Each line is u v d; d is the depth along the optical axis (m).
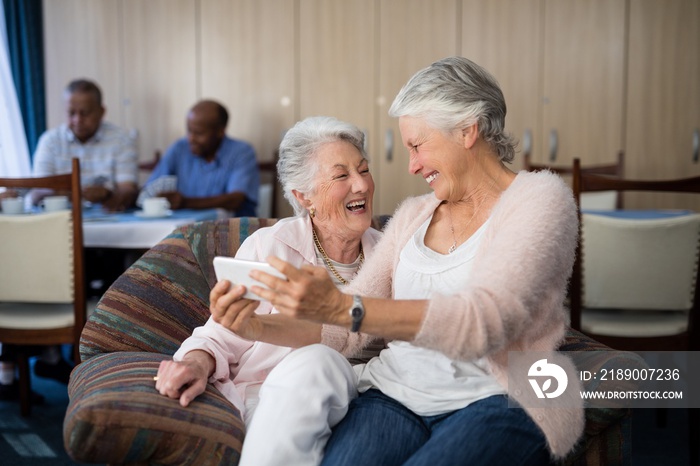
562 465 1.47
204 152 4.45
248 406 1.63
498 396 1.48
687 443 2.88
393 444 1.45
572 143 4.99
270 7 5.20
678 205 4.87
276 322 1.64
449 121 1.51
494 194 1.58
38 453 2.75
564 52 4.95
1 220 2.78
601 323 2.79
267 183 5.26
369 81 5.15
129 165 4.29
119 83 5.35
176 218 3.33
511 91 5.02
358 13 5.12
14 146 4.83
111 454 1.37
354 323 1.36
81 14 5.32
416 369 1.55
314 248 1.85
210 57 5.28
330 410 1.50
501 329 1.35
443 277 1.56
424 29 5.07
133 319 1.78
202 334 1.70
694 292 2.70
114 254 3.70
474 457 1.37
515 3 4.96
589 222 2.68
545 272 1.41
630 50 4.89
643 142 4.93
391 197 5.20
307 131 1.80
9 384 3.40
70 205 3.71
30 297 2.86
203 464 1.43
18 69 4.94
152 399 1.43
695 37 4.83
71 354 3.86
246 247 1.83
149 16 5.29
